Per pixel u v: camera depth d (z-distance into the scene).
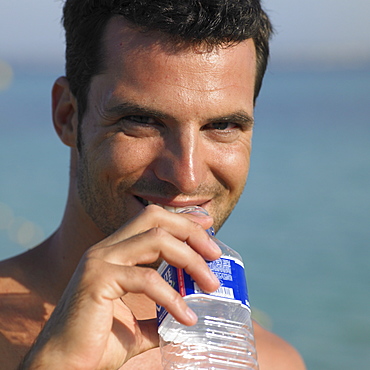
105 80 1.03
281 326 2.33
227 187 1.05
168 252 0.93
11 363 1.06
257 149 6.58
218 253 0.94
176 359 0.96
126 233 0.94
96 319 0.92
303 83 21.03
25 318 1.08
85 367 0.91
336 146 6.67
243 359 0.95
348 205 4.09
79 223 1.10
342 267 2.92
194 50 1.00
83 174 1.06
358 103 12.30
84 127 1.06
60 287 1.10
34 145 6.39
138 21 1.01
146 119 1.02
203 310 0.95
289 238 3.36
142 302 1.10
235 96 1.02
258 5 1.06
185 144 1.01
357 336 2.27
